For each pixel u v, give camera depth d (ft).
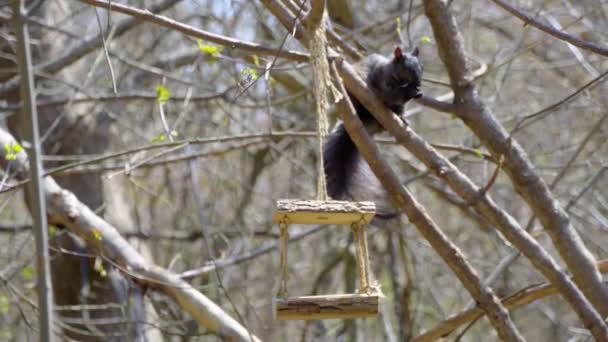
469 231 44.55
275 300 16.70
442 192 37.42
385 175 21.58
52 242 35.14
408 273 38.34
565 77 42.19
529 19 20.29
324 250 44.04
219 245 38.47
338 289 43.60
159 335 33.76
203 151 37.68
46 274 15.94
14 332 37.14
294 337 40.57
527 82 43.06
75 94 33.68
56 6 40.11
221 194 40.98
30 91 16.43
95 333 29.35
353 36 34.94
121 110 40.11
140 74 41.22
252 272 43.04
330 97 29.73
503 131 24.44
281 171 44.29
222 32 40.06
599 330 22.48
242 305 39.65
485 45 43.91
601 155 40.65
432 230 22.04
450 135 43.70
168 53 44.11
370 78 27.22
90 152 38.58
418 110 38.06
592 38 40.22
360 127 21.34
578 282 23.85
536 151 40.11
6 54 36.99
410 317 37.70
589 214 38.24
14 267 35.99
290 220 17.28
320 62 19.61
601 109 37.60
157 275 28.76
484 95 42.16
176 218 40.68
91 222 29.40
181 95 40.29
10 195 35.32
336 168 24.67
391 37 36.29
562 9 39.63
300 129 40.75
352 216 17.17
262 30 40.29
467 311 24.88
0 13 34.78
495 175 22.72
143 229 40.06
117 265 27.71
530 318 43.80
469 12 38.91
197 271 30.14
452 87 25.08
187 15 42.24
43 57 38.60
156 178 43.86
